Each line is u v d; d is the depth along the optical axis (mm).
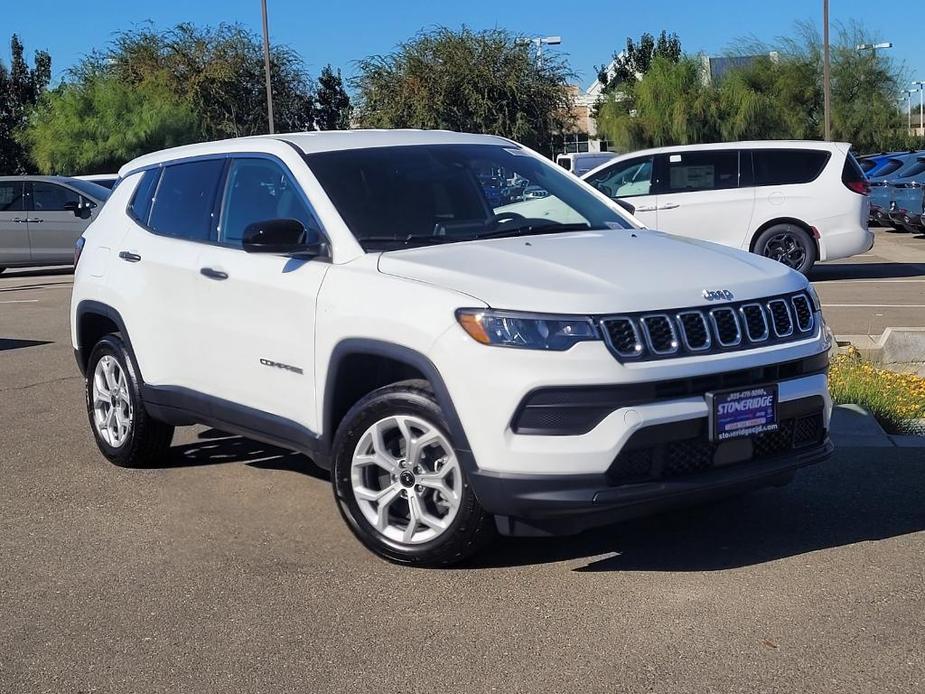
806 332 4602
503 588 4449
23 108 53125
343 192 5148
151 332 5988
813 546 4824
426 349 4332
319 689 3656
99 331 6801
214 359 5547
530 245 4867
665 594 4340
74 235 19516
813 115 46969
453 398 4258
